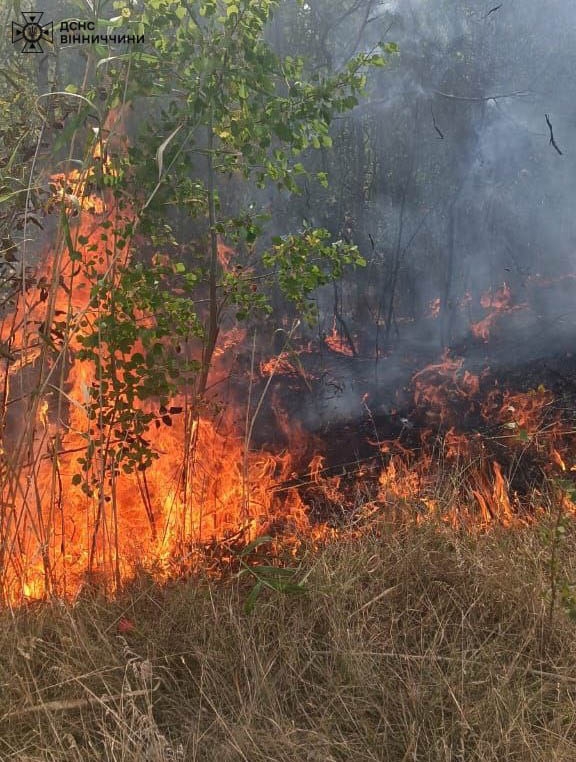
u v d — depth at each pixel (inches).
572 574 122.0
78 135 144.9
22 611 116.0
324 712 99.5
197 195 146.9
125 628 114.4
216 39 133.0
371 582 124.3
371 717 100.7
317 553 133.5
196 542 135.3
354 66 142.8
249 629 112.1
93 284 127.0
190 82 132.3
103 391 128.5
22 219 128.3
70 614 112.8
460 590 121.2
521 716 95.4
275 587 113.1
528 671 105.2
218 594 120.2
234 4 128.9
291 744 91.9
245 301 149.9
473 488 161.5
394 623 115.1
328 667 105.7
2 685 100.7
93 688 102.5
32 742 94.4
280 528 147.7
